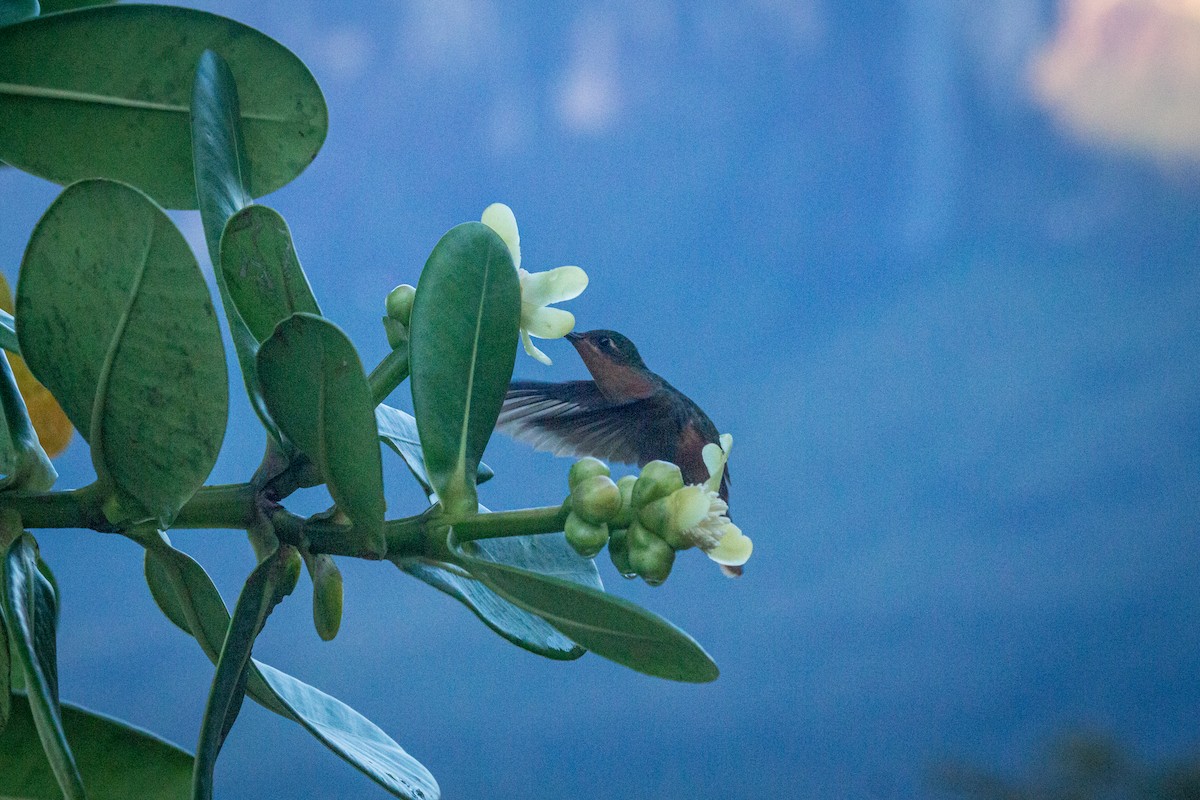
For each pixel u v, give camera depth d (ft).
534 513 17.15
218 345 17.03
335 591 17.17
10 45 17.33
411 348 17.17
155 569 17.43
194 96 17.24
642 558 17.12
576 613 17.01
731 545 17.13
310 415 17.04
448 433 17.17
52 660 17.10
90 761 17.35
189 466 17.10
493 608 17.25
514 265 17.24
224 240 17.16
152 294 17.02
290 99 17.39
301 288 17.19
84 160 17.42
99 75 17.37
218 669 17.04
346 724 17.39
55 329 17.04
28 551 17.12
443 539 17.15
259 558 17.17
